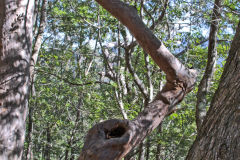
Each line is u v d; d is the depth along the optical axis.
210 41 4.43
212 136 1.50
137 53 9.25
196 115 4.04
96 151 1.57
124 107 7.66
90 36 10.23
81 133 12.77
